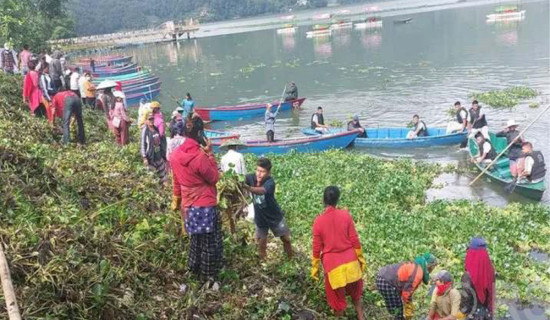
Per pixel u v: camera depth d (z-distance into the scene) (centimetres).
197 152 701
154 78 3956
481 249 715
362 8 16725
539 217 1321
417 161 1914
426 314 912
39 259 609
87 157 1180
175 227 824
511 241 1179
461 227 1223
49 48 4466
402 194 1480
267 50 6488
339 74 4144
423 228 1221
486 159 1766
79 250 655
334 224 731
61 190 861
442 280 729
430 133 2241
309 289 809
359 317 771
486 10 8944
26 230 659
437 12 10081
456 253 1108
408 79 3634
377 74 3966
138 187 996
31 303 555
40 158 923
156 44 8856
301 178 1605
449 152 2059
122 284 648
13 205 743
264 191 809
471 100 2844
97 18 15200
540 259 1130
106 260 647
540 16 7050
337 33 7775
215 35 10431
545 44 4562
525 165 1542
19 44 3606
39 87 1523
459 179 1741
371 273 1000
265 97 3553
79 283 592
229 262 812
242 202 839
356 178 1598
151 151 1186
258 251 871
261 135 2527
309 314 740
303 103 3212
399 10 12631
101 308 589
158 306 662
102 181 980
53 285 582
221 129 2716
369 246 1116
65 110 1320
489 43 5016
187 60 6128
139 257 716
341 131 2325
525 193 1541
